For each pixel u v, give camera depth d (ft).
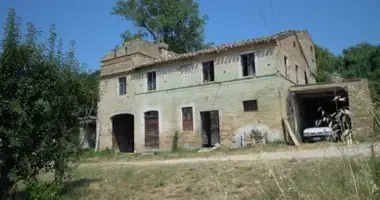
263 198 17.97
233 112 66.95
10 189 27.45
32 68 28.17
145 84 79.87
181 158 54.29
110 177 36.58
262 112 63.98
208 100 70.18
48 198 27.81
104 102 86.58
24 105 26.32
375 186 10.15
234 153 53.88
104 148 84.48
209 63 72.02
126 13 124.98
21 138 25.72
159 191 28.84
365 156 11.95
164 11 124.16
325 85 63.10
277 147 54.65
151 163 48.83
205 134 71.00
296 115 68.39
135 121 80.18
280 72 65.51
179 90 74.28
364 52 120.06
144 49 84.28
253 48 66.54
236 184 25.04
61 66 30.53
